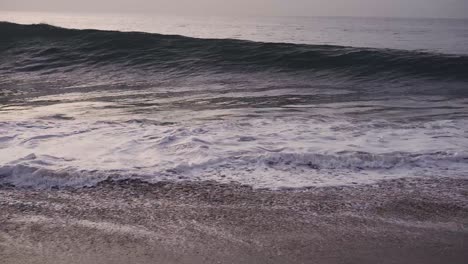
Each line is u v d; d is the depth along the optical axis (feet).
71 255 10.32
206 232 11.54
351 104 30.60
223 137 20.27
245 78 44.83
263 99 32.19
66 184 14.33
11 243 10.79
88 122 23.18
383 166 16.56
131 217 12.28
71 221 11.98
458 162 17.21
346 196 13.96
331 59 52.80
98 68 50.90
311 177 15.44
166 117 25.32
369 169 16.33
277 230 11.73
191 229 11.68
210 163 16.38
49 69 50.60
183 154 17.49
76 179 14.56
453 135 21.39
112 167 15.80
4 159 16.25
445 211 13.03
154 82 41.63
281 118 25.21
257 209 12.92
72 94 34.06
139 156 17.24
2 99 31.48
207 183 14.73
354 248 10.93
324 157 16.89
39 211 12.53
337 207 13.17
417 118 25.91
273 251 10.68
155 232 11.50
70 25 239.91
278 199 13.62
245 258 10.35
